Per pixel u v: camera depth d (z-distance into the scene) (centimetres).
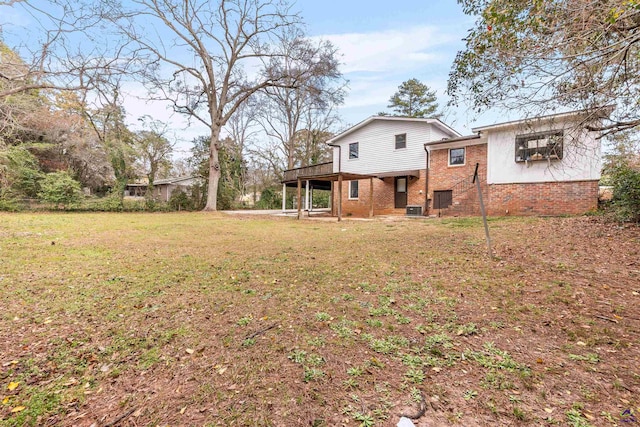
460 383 204
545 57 447
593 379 206
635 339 258
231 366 230
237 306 346
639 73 449
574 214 1027
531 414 174
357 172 1827
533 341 259
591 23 390
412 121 1571
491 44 494
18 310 336
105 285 423
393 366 225
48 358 242
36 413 182
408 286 407
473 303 344
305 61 1909
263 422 173
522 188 1175
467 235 773
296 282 434
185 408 187
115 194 2069
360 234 906
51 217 1398
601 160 1018
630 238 591
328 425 170
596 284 388
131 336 278
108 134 2320
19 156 1644
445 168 1454
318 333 279
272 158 3406
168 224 1242
